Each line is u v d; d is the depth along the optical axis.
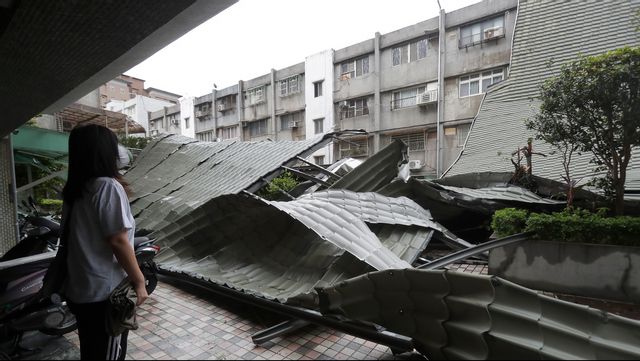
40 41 3.42
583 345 2.10
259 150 7.43
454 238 5.30
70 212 2.17
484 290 2.35
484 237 7.13
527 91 9.70
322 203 4.70
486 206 6.34
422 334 2.66
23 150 8.34
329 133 7.00
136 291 2.08
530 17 10.51
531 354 2.11
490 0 14.49
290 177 9.59
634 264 4.32
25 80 4.28
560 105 4.92
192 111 30.12
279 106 23.16
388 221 4.91
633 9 8.73
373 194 5.55
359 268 3.94
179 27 3.27
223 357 3.01
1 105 4.98
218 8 2.96
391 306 2.81
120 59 3.90
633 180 6.48
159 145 10.41
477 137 9.73
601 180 5.22
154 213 7.00
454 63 15.53
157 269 5.11
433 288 2.57
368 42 18.39
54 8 2.86
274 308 3.68
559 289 4.78
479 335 2.27
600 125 4.75
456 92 15.62
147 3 2.84
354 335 3.08
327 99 20.16
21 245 3.96
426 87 16.75
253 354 3.06
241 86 25.25
